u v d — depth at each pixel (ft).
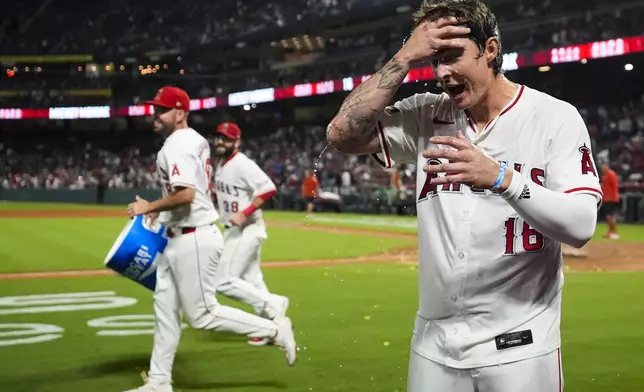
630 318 25.70
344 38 133.69
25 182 148.25
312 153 130.00
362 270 40.83
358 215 98.53
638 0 87.35
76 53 170.60
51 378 17.88
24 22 178.19
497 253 7.54
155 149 164.86
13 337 22.76
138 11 172.24
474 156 6.75
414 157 8.50
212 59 159.94
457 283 7.65
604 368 18.78
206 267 16.31
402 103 8.46
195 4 163.22
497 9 106.83
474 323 7.68
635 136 94.07
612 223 58.90
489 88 7.58
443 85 7.55
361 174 111.96
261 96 134.62
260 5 149.69
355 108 7.84
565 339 22.26
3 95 163.43
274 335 17.46
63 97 163.84
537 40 100.94
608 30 90.43
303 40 138.62
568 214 6.76
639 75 98.84
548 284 7.73
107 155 164.25
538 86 104.58
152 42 163.63
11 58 165.99
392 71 7.68
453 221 7.67
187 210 16.10
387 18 119.34
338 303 29.32
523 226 7.49
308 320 25.55
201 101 147.43
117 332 23.54
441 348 7.85
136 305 28.94
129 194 131.23
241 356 20.25
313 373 18.34
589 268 40.78
